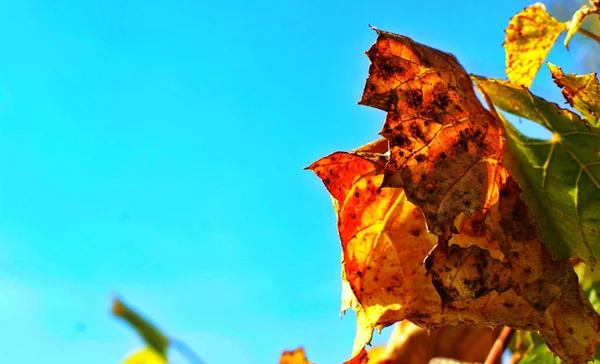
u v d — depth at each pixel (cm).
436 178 25
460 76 26
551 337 26
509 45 32
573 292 25
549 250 25
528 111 26
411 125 25
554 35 31
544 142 26
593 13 30
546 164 25
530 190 25
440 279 25
